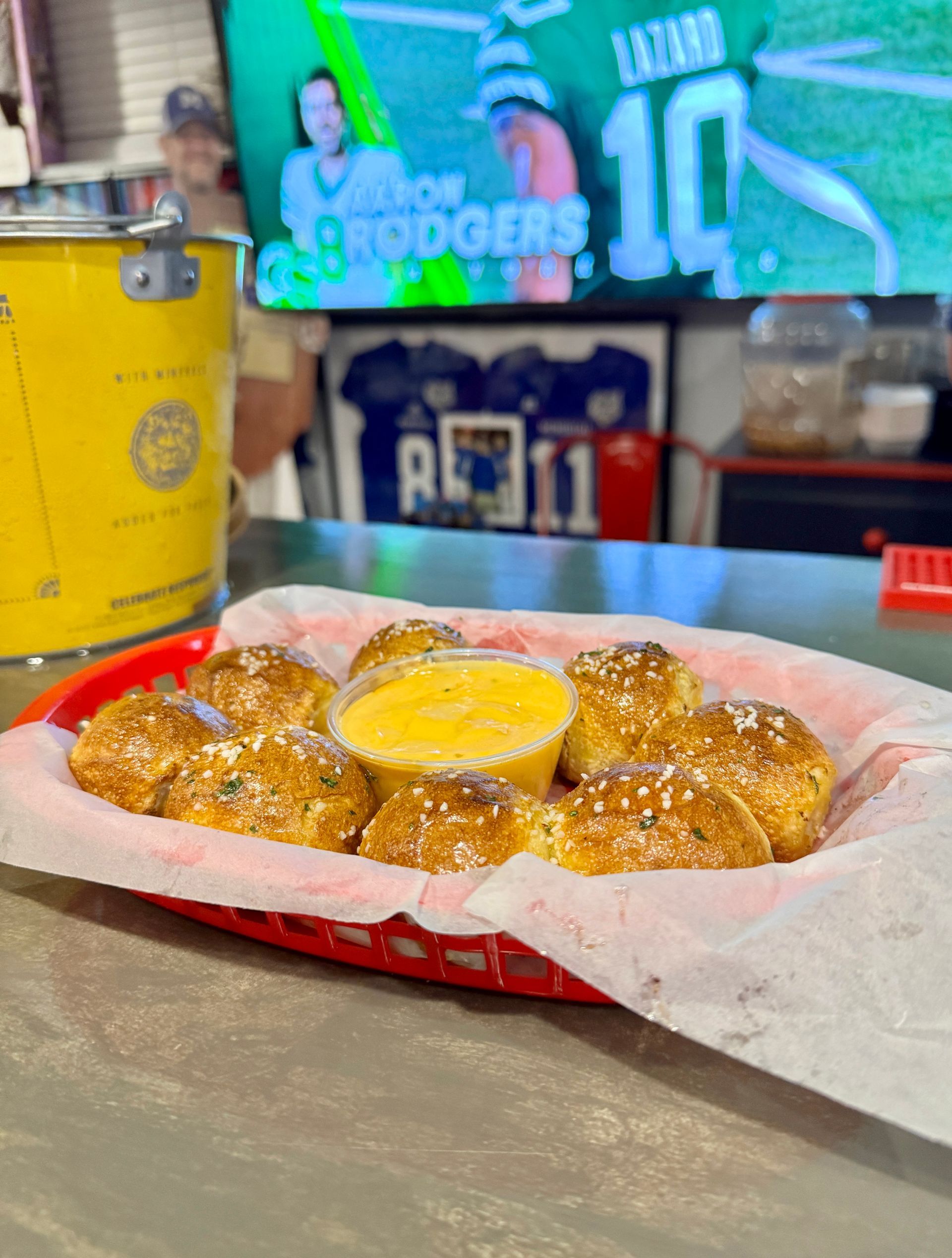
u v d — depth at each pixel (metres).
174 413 0.93
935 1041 0.42
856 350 2.63
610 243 2.96
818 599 1.12
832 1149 0.42
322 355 3.62
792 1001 0.44
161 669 0.91
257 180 3.35
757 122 2.68
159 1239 0.38
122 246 0.83
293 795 0.59
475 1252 0.37
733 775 0.64
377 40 3.00
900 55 2.48
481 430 3.46
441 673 0.81
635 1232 0.38
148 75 3.34
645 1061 0.47
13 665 0.96
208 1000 0.52
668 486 3.21
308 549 1.38
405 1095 0.45
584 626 0.90
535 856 0.49
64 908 0.61
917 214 2.62
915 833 0.49
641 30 2.70
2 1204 0.40
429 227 3.18
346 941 0.54
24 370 0.81
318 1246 0.37
